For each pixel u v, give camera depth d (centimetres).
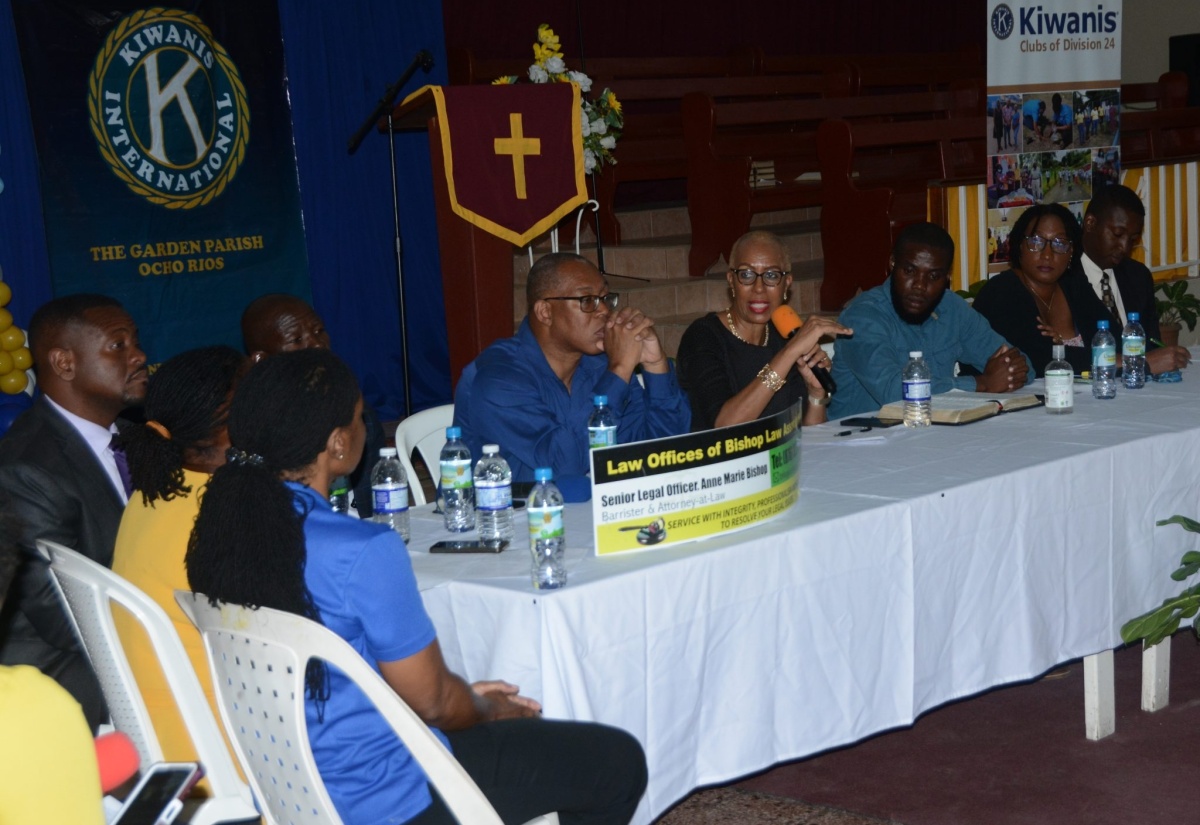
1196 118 862
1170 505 314
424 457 343
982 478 273
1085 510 293
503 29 799
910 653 260
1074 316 432
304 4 656
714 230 723
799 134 769
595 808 201
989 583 276
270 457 175
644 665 219
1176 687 346
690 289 716
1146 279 458
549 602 207
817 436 331
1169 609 300
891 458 299
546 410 299
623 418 313
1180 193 736
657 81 771
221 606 173
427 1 704
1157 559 313
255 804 188
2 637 239
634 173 764
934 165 803
